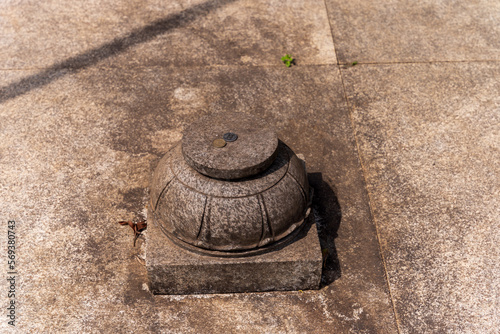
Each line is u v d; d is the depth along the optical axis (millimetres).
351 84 5047
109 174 4117
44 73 5043
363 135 4527
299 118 4676
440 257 3600
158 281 3240
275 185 3068
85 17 5777
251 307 3295
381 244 3684
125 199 3936
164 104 4781
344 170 4219
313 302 3334
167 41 5500
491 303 3328
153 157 4277
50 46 5363
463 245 3672
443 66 5281
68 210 3834
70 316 3209
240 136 3111
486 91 5000
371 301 3348
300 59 5328
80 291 3344
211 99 4840
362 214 3885
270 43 5523
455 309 3301
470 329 3193
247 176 2992
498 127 4621
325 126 4602
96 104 4750
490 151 4398
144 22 5746
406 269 3529
